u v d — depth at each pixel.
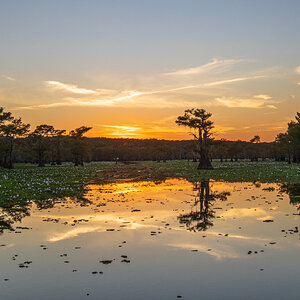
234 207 17.64
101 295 7.01
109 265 8.76
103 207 17.95
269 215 15.31
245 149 149.75
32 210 16.94
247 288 7.30
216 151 129.12
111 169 71.31
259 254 9.58
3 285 7.56
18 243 10.79
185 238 11.32
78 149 101.06
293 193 23.47
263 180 33.78
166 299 6.79
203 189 27.17
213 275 8.06
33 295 7.04
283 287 7.34
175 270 8.39
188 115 63.19
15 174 43.19
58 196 22.44
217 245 10.49
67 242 10.91
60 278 7.93
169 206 18.22
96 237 11.51
